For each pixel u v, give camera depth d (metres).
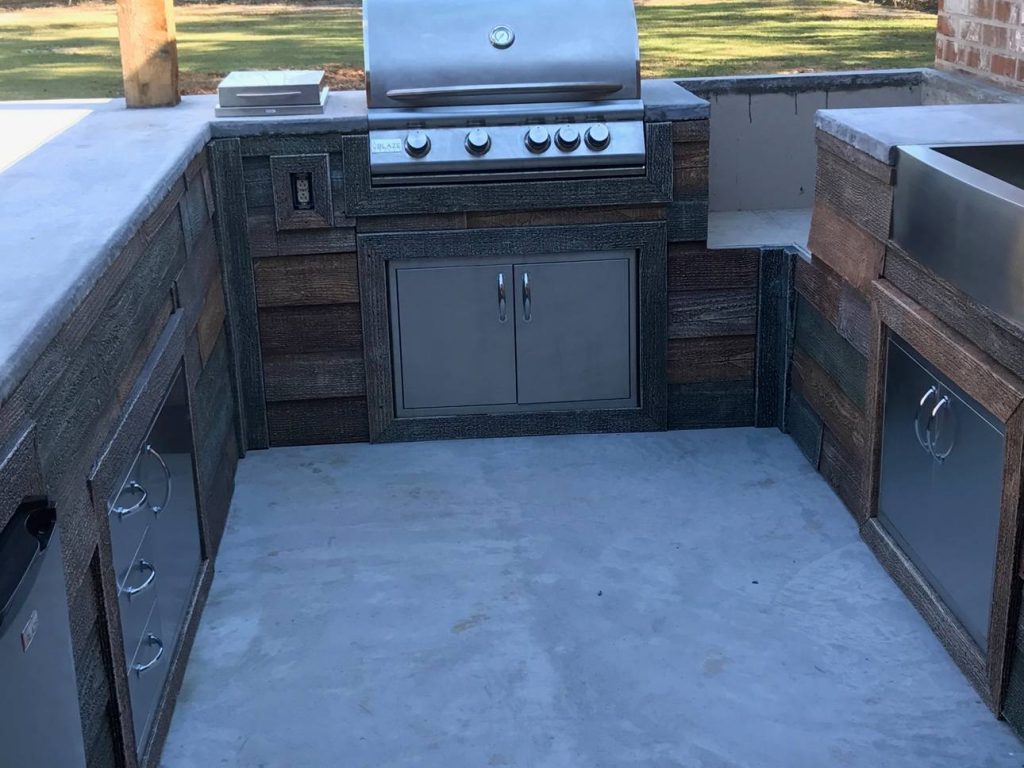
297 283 3.45
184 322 2.66
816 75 3.91
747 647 2.49
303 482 3.34
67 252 1.91
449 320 3.51
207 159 3.25
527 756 2.17
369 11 3.40
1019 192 2.12
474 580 2.79
